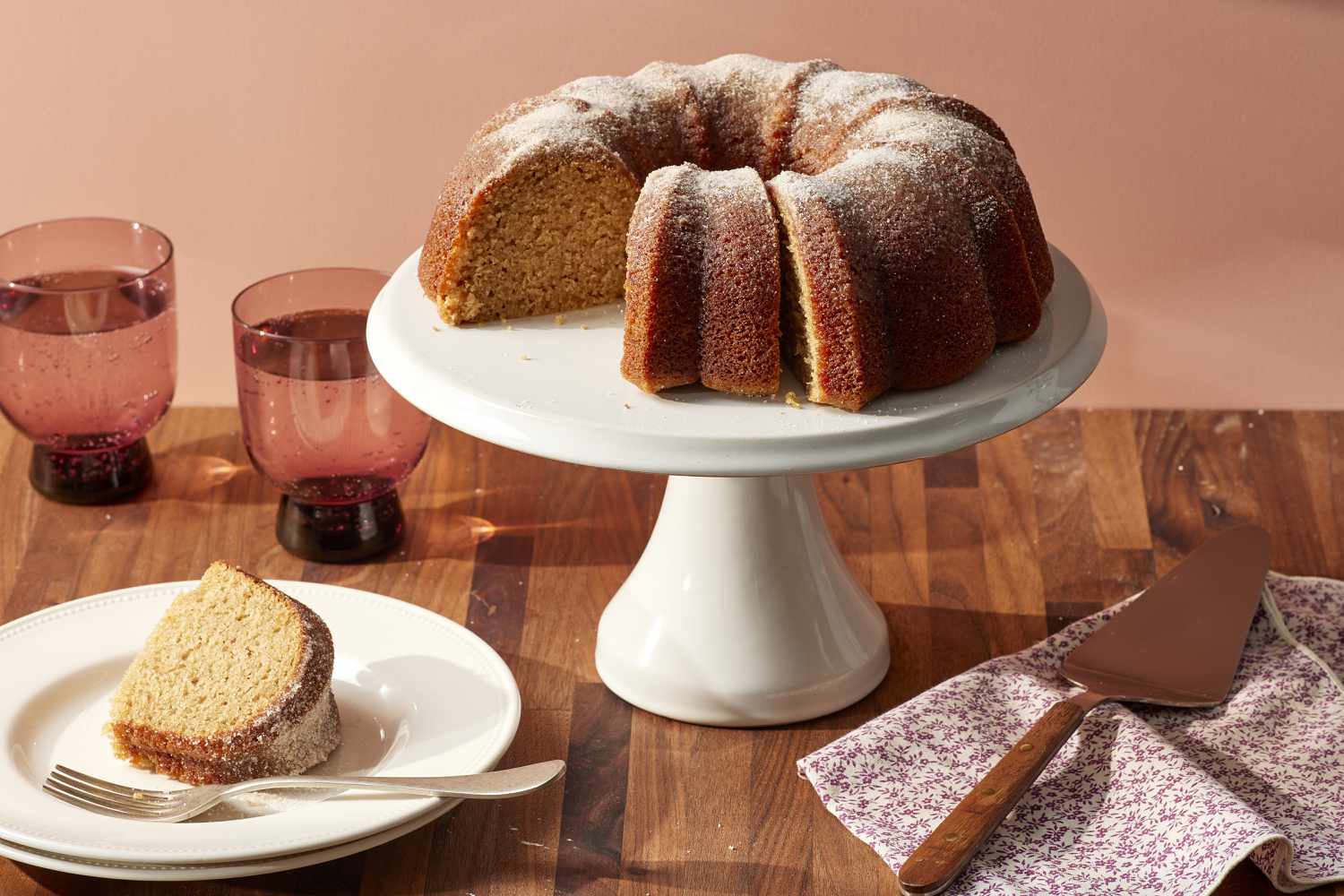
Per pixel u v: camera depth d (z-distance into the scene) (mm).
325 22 1753
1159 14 1729
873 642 1512
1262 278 1794
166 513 1642
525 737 1477
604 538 1619
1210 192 1774
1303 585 1549
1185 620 1518
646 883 1397
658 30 1746
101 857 1355
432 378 1416
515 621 1555
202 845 1362
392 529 1608
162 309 1635
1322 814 1410
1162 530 1619
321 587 1520
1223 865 1354
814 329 1389
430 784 1391
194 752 1417
